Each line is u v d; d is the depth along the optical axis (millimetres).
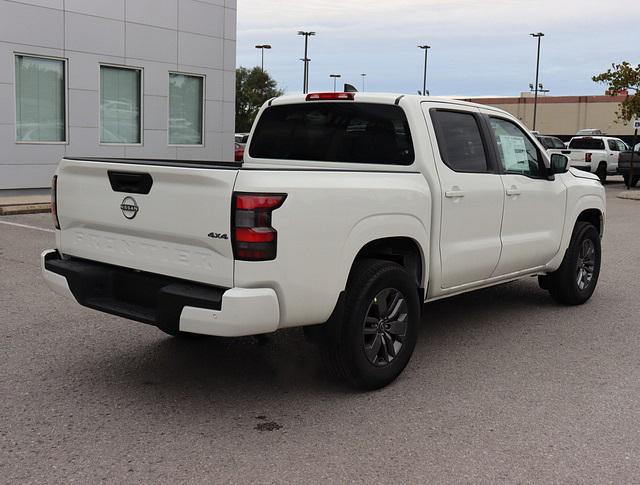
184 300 4094
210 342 5934
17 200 14164
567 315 7094
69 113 15594
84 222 4832
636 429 4281
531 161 6582
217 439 4047
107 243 4723
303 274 4211
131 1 16391
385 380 4879
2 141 14594
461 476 3646
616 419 4434
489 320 6855
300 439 4066
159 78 17188
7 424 4195
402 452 3918
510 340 6176
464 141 5711
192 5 17641
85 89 15805
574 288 7301
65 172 4957
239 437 4082
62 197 4988
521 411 4543
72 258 5086
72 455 3807
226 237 4000
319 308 4352
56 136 15609
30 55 14898
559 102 60625
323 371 5270
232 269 4027
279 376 5145
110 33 16094
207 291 4125
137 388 4840
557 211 6836
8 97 14586
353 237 4500
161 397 4688
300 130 5875
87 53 15734
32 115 15141
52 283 4953
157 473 3621
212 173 4039
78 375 5062
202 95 18328
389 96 5391
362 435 4137
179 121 17969
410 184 5020
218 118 18672
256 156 6133
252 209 3959
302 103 5852
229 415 4406
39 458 3764
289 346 5871
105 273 4734
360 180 4609
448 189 5340
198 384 4949
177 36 17422
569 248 7180
